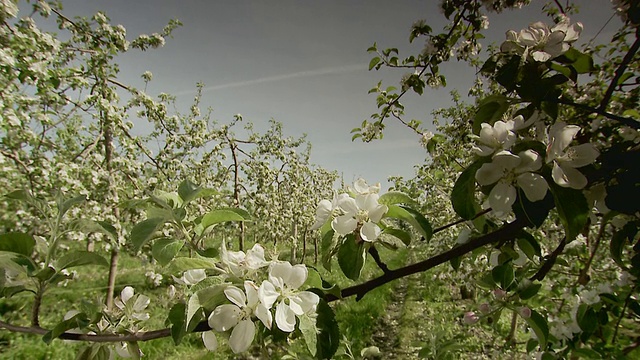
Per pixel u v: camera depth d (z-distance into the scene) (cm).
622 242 118
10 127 413
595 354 154
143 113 630
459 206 98
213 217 105
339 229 98
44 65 377
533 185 89
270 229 987
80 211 474
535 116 97
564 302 205
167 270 98
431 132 353
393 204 101
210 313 94
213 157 866
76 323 107
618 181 98
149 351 532
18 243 103
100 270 1039
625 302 153
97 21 466
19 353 494
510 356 394
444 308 739
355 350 586
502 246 141
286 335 95
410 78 261
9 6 290
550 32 111
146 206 106
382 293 915
